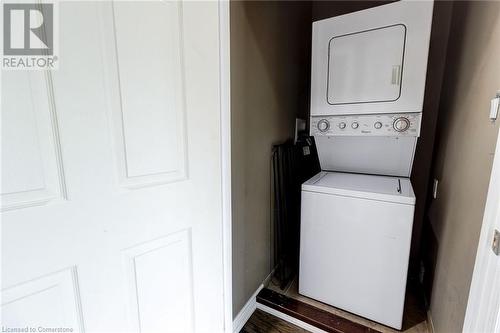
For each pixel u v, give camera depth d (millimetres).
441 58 1777
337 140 1759
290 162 1976
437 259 1436
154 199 849
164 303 935
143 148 798
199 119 981
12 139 547
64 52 604
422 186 1944
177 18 854
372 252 1412
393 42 1405
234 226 1379
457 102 1327
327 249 1545
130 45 729
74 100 631
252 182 1529
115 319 789
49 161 605
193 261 1031
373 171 1735
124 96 730
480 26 1063
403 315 1530
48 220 614
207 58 989
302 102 2176
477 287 790
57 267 643
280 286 1798
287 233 2002
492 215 722
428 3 1301
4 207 548
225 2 1055
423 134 1894
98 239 717
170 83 857
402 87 1421
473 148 999
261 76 1527
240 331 1488
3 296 565
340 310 1560
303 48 2107
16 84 544
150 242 857
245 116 1398
